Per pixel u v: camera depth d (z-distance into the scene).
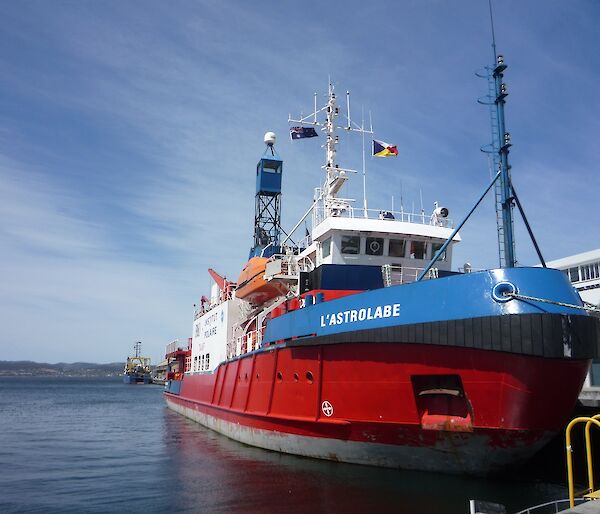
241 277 25.78
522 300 11.77
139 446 24.62
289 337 17.52
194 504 13.16
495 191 13.88
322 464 16.19
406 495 12.64
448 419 12.92
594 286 29.88
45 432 32.41
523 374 11.65
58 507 13.41
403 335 13.27
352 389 14.65
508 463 12.98
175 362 49.59
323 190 22.30
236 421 21.77
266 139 33.19
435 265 20.00
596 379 25.20
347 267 17.56
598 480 14.05
